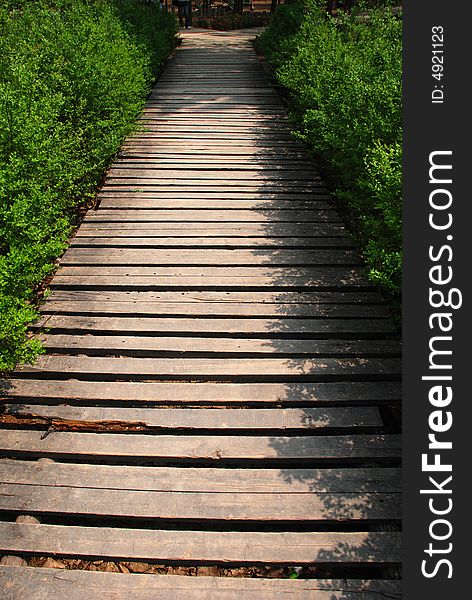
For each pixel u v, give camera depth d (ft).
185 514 8.14
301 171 20.45
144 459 9.20
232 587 7.32
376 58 19.42
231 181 19.47
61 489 8.54
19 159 12.37
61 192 15.74
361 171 14.75
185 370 10.89
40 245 11.48
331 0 42.65
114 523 8.63
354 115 15.74
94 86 18.71
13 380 10.68
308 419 9.87
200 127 25.17
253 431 9.72
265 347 11.50
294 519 8.13
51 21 23.99
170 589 7.30
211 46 49.21
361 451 9.25
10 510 8.21
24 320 9.71
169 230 16.02
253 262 14.42
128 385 10.59
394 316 11.95
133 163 21.03
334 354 11.35
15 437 9.45
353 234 15.76
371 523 8.16
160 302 12.83
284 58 30.89
